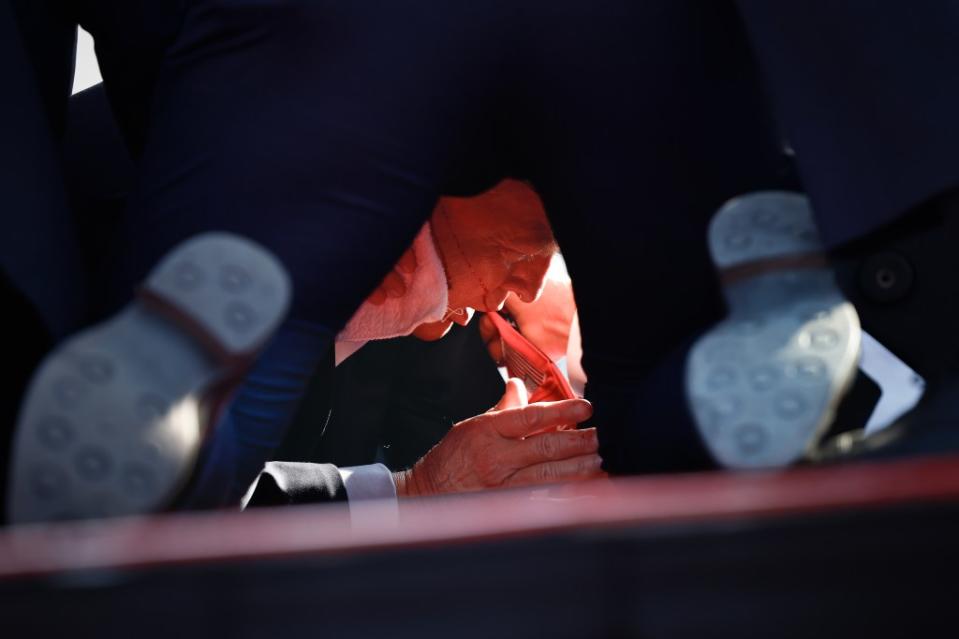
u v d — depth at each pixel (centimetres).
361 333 414
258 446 302
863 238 284
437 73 286
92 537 172
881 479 171
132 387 223
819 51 280
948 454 233
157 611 155
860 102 275
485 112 303
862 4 275
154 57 325
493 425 436
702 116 296
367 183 287
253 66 286
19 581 154
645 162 296
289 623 157
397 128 286
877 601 159
